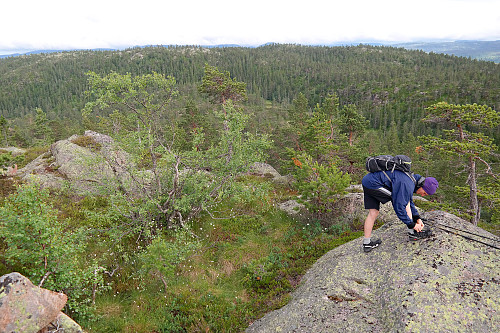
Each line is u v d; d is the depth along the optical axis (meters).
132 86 9.03
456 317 3.53
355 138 31.25
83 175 9.82
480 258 4.30
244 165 9.82
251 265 7.32
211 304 6.12
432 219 5.44
